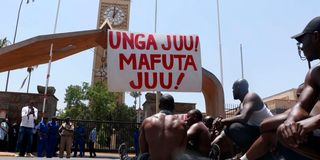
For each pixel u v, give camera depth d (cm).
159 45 783
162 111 452
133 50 770
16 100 1730
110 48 761
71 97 4200
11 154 1290
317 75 167
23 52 1230
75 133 1595
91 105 4072
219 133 479
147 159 423
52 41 1207
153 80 765
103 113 3988
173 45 788
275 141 175
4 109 1702
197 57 793
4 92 1725
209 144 436
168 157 411
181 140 420
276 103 2914
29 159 1031
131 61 763
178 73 779
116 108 4256
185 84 777
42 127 1347
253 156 192
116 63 755
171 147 412
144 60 770
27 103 1739
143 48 775
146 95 1923
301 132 139
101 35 1262
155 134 424
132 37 776
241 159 204
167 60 780
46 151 1353
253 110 315
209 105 1273
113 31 771
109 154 1752
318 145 147
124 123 1823
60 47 1298
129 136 1831
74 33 1210
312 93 167
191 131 441
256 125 314
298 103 165
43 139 1346
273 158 176
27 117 1318
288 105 2922
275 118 179
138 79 759
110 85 746
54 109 1862
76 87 4253
